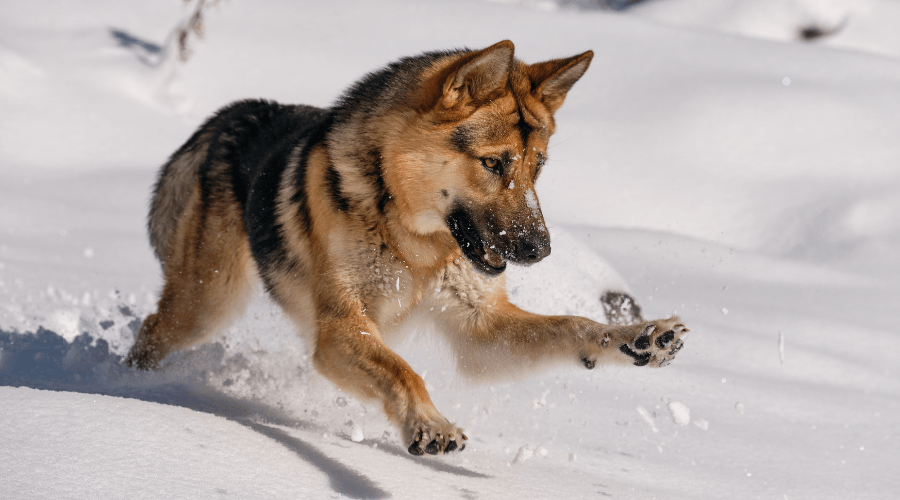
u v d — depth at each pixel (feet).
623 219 63.46
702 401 25.95
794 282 49.83
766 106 83.35
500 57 16.89
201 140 24.89
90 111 79.36
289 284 20.07
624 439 21.39
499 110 17.40
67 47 92.68
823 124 80.02
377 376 16.22
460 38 102.58
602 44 100.99
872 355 34.55
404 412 15.25
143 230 52.90
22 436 11.85
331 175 18.62
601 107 84.69
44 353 23.31
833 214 64.85
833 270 54.70
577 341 18.39
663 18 139.13
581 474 16.96
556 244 33.76
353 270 18.33
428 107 17.63
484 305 19.67
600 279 32.96
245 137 23.49
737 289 45.83
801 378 30.45
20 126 73.72
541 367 19.22
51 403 13.34
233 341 24.82
